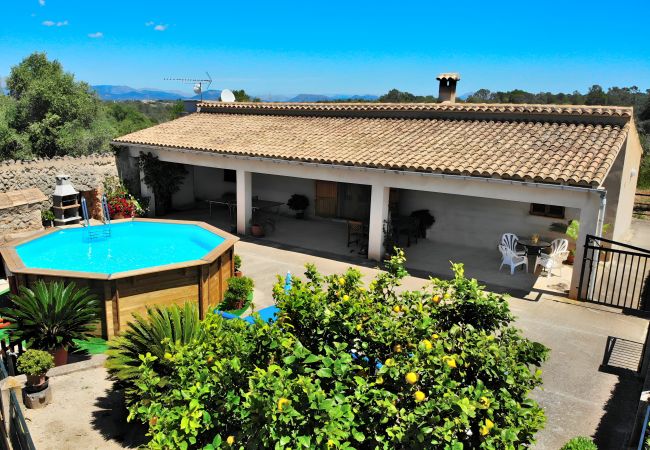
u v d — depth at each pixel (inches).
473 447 166.9
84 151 1091.9
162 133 799.7
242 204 686.5
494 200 619.5
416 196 674.8
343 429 152.8
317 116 778.2
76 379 323.0
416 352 170.4
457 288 208.5
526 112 604.4
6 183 624.4
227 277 484.1
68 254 526.3
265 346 181.8
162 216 809.5
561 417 288.2
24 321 336.2
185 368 186.5
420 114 689.0
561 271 556.4
